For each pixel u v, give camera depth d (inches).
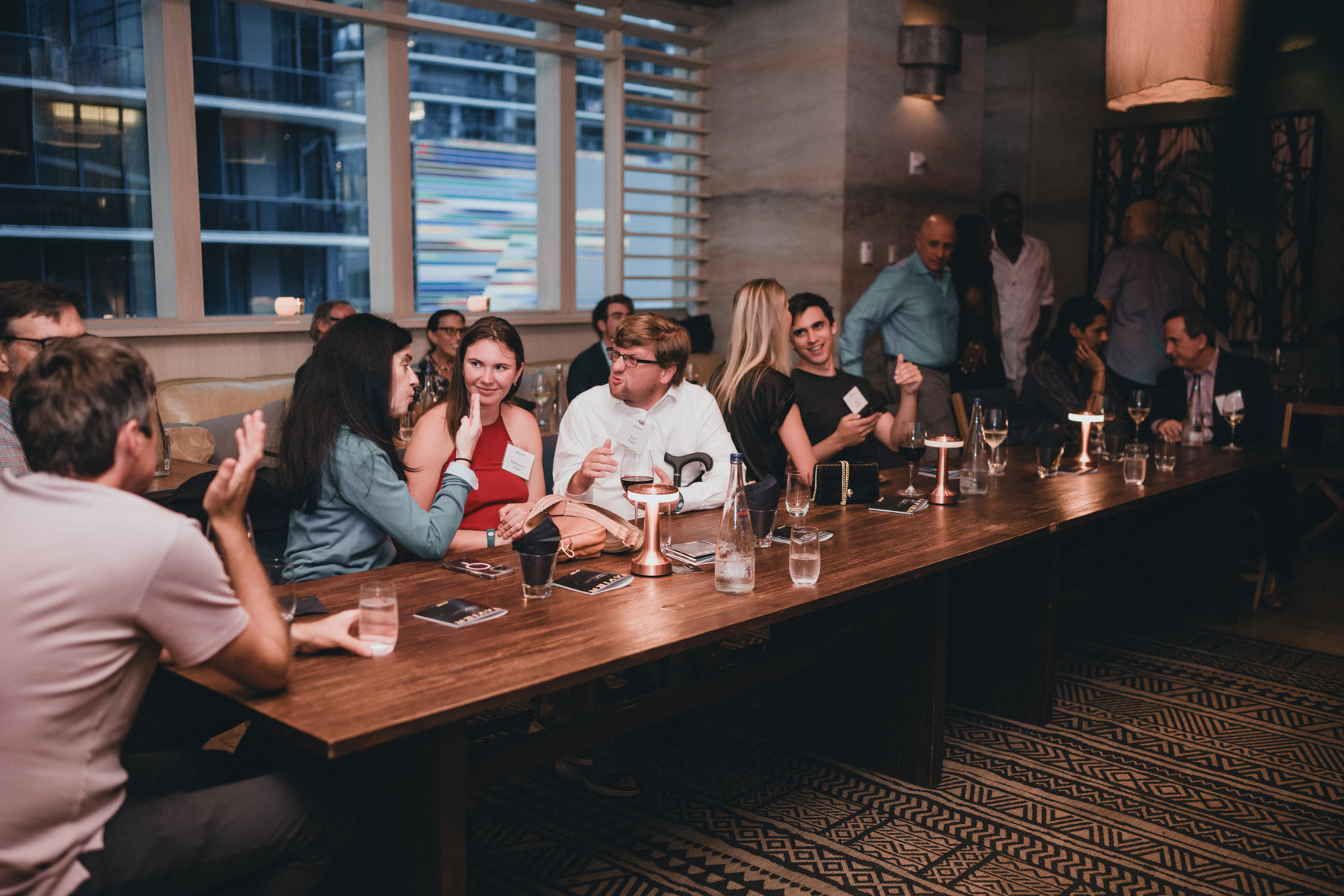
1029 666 124.7
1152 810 102.7
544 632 71.1
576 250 257.6
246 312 217.6
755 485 98.6
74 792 51.5
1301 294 247.3
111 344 55.1
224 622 54.2
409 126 221.1
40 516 51.1
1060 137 292.0
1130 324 229.1
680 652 69.9
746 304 126.3
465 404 105.0
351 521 88.8
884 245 264.8
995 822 99.6
